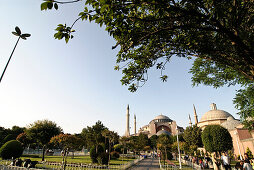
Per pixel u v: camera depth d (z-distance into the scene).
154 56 6.22
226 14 4.17
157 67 6.43
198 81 9.66
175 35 5.65
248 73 4.96
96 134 30.52
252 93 8.84
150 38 5.05
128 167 19.30
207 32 5.36
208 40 5.26
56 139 15.97
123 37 4.78
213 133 23.86
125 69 6.38
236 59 5.08
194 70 9.71
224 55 5.24
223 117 60.25
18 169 11.05
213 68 8.81
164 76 7.08
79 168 14.92
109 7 3.46
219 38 4.61
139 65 6.25
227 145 22.70
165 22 4.84
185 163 26.86
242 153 33.78
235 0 4.08
